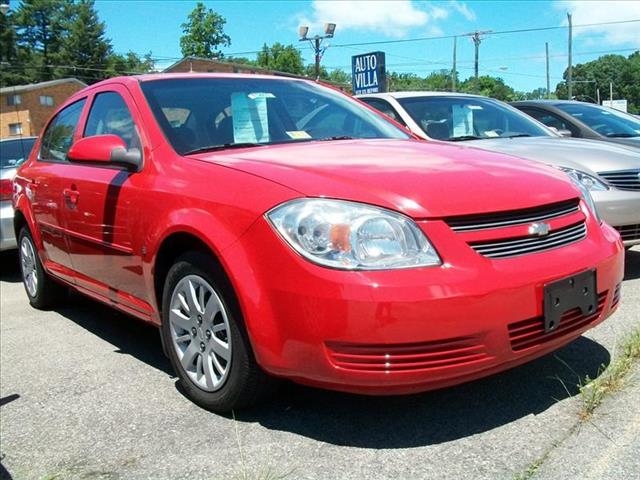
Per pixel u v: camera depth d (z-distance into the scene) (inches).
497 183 114.3
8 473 108.5
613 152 208.8
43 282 207.3
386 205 103.7
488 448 105.8
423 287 97.6
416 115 244.8
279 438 113.3
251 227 108.3
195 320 124.6
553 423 112.3
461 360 100.3
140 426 121.6
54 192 178.9
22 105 2014.0
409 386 99.7
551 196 117.6
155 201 130.4
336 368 100.1
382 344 97.1
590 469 97.6
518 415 116.3
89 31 3304.6
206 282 119.6
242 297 107.5
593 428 109.2
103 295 163.0
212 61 2015.3
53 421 126.8
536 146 218.5
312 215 103.0
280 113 159.3
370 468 102.1
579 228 121.8
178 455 110.0
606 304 120.4
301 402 126.6
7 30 3041.3
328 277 99.1
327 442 111.1
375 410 121.9
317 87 182.1
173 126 144.0
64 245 176.9
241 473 102.6
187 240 123.0
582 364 135.9
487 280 101.2
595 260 116.4
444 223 103.8
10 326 197.3
